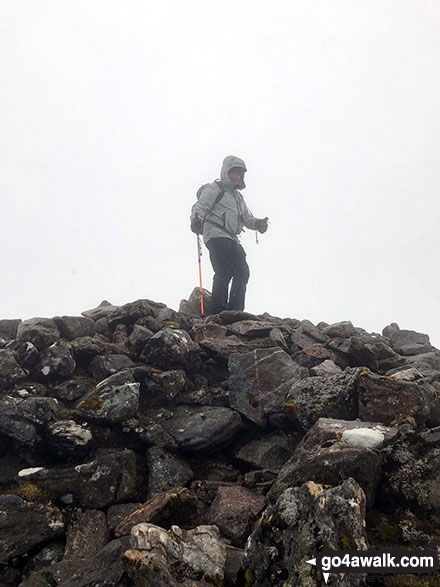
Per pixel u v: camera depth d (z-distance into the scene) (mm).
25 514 2902
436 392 3639
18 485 3150
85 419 3461
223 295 5512
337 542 2238
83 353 4105
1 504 2896
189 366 4180
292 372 3816
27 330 4141
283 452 3393
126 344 4445
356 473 2594
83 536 2896
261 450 3406
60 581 2607
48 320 4426
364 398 3297
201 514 2920
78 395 3760
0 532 2807
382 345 4633
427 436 2895
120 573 2521
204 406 3756
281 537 2391
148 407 3760
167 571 2324
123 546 2646
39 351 4078
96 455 3355
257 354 3896
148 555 2389
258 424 3566
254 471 3219
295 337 4770
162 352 4066
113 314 4852
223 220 5625
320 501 2363
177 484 3186
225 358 4184
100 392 3586
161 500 2828
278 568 2322
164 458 3303
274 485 2750
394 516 2598
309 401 3490
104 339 4562
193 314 5605
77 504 3064
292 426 3531
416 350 5148
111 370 3947
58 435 3320
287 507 2441
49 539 2875
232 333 4727
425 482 2682
